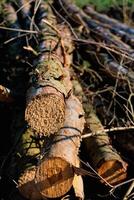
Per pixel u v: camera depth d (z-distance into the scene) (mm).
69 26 2734
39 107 1878
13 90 2312
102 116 2297
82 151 2127
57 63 2176
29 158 1896
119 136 2207
